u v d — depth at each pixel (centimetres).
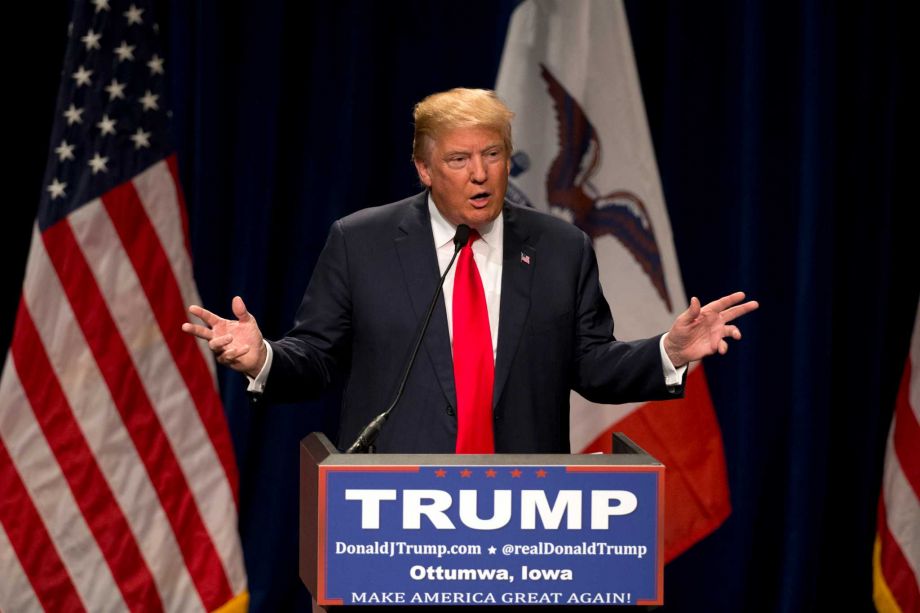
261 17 1183
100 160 1101
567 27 1117
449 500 458
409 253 658
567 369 657
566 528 460
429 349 631
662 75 1222
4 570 1066
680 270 1205
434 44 1205
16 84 1179
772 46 1187
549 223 685
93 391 1085
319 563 456
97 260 1091
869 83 1181
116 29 1116
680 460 1110
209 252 1186
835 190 1170
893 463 1113
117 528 1087
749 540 1188
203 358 1123
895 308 1209
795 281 1166
